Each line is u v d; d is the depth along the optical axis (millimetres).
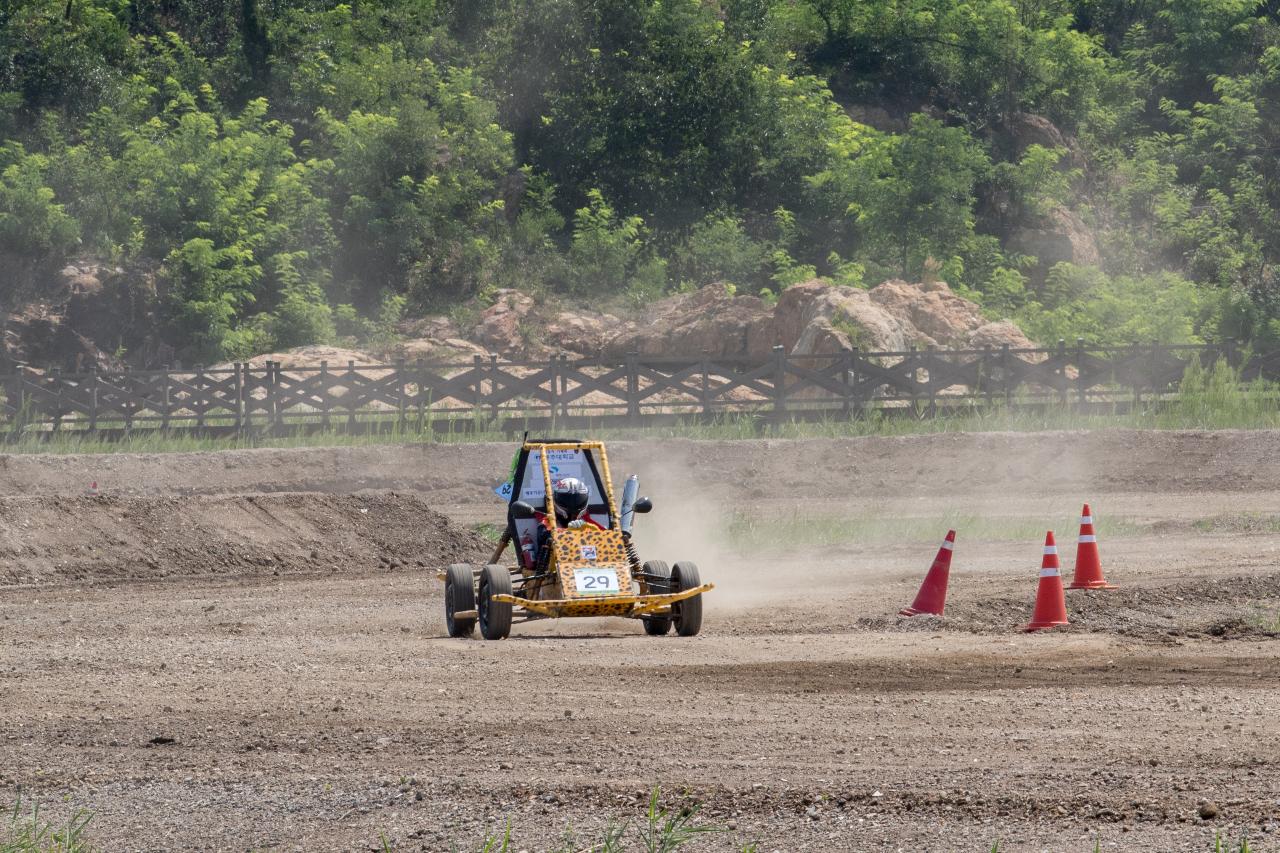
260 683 36156
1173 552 63594
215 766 26812
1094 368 110812
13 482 89188
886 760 26094
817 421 108750
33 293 158125
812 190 194750
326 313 159500
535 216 186875
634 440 101188
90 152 174125
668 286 178625
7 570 63688
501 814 22672
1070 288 180125
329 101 194625
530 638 45094
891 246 182125
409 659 39812
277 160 176375
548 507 43906
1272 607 47844
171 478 93562
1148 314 165125
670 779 24781
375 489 95875
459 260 174625
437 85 195625
